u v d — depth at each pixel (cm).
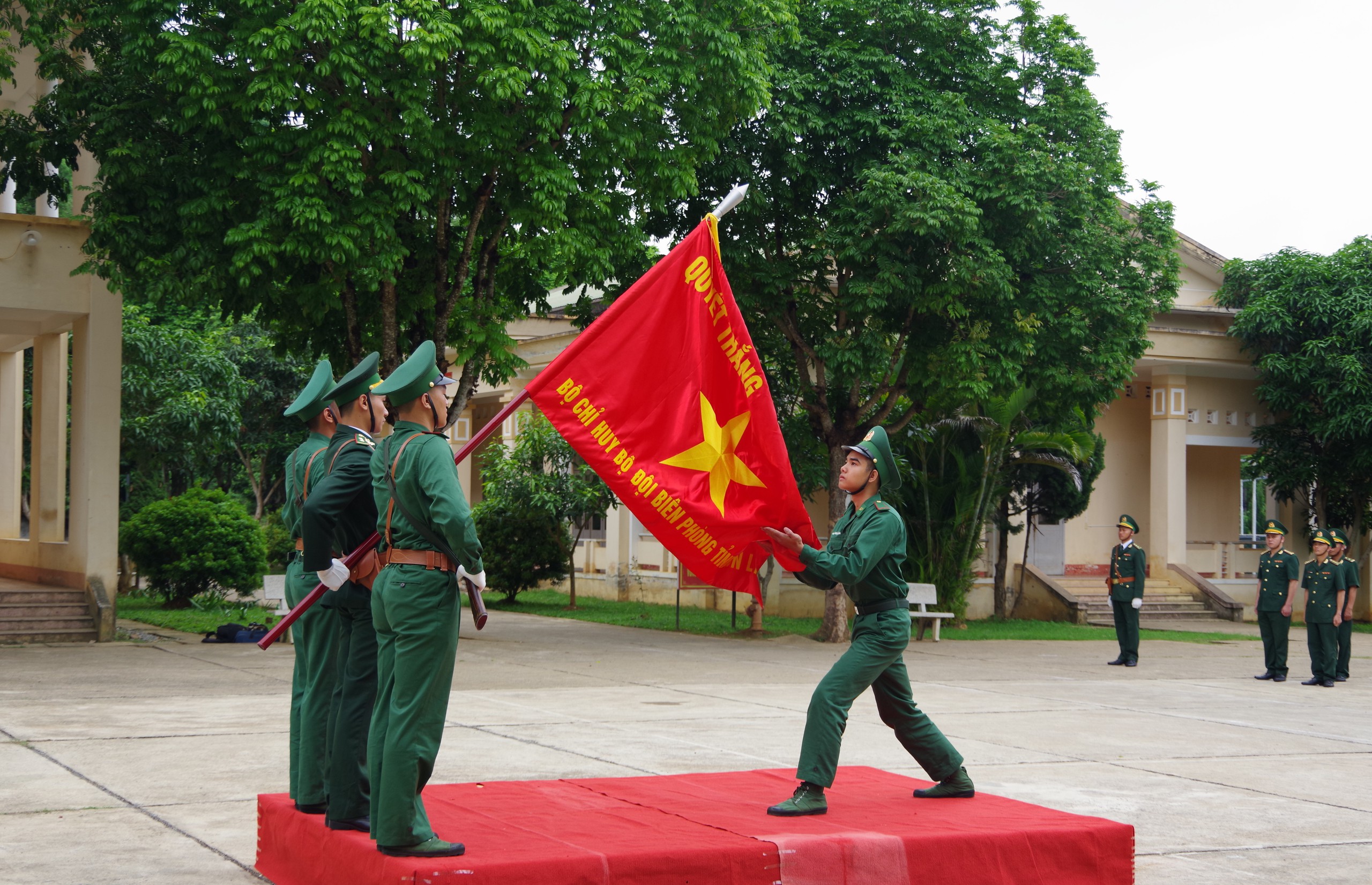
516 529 2488
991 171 1702
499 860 432
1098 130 1800
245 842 580
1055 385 1873
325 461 529
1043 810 564
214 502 2200
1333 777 836
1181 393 2775
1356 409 2502
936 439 2173
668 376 569
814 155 1752
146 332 2555
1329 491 2727
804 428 1984
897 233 1650
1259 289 2714
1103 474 2895
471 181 1402
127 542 2123
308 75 1296
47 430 1934
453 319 1507
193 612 2092
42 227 1639
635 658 1606
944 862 492
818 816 539
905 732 588
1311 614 1522
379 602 456
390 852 438
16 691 1148
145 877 517
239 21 1298
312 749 514
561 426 545
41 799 669
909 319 1788
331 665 525
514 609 2486
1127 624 1686
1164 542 2764
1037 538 2759
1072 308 1820
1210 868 577
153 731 911
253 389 3048
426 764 446
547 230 1445
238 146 1362
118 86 1411
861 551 562
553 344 2703
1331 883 557
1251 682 1516
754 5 1473
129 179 1366
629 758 819
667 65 1441
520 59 1331
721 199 1731
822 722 552
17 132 1527
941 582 2194
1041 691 1331
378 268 1328
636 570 2842
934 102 1695
